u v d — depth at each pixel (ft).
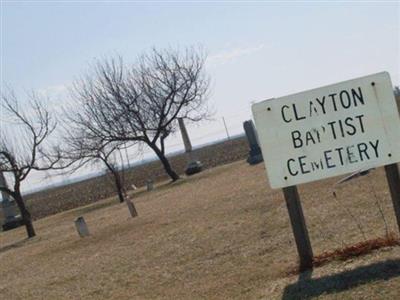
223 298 25.13
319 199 38.29
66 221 79.92
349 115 23.40
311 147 23.68
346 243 27.48
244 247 32.19
